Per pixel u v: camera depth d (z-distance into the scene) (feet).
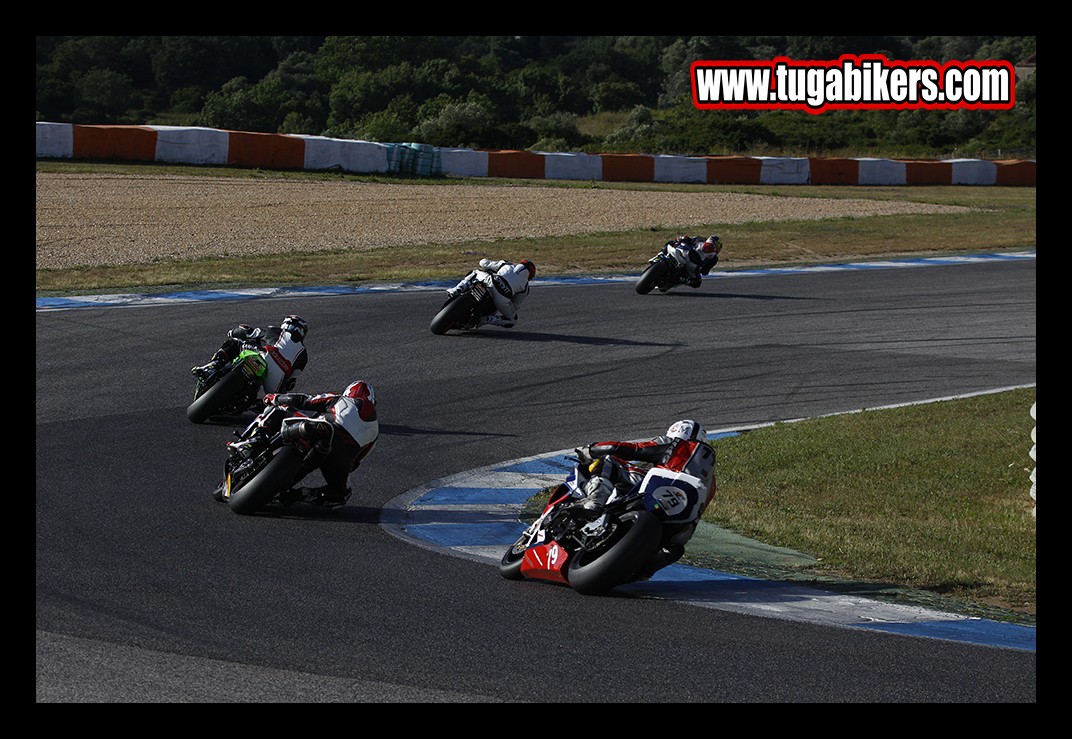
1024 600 92.73
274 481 102.42
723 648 73.41
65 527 95.76
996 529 115.55
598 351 202.80
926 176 594.65
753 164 567.18
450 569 90.84
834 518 117.80
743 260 330.95
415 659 67.92
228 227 334.24
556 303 250.37
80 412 143.02
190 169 466.70
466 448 141.18
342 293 245.24
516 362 190.90
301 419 101.55
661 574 94.58
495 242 330.95
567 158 542.57
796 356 207.31
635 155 553.64
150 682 62.28
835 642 76.38
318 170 502.38
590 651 71.26
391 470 128.88
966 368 202.69
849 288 288.71
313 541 97.14
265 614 75.10
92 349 179.52
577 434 151.12
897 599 91.25
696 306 254.06
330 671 65.21
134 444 129.90
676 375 188.14
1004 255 356.59
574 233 359.25
